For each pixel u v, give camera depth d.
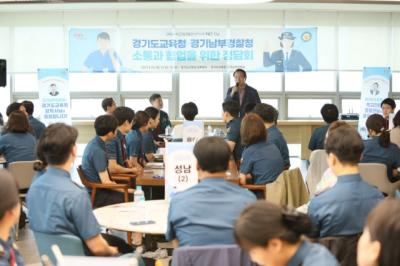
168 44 10.54
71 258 1.76
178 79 10.93
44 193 2.80
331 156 2.70
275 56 10.51
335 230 2.63
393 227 1.28
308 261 1.64
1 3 9.38
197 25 10.57
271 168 4.68
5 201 1.93
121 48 10.55
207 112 10.95
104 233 3.96
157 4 9.88
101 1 9.32
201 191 2.57
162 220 3.37
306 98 10.92
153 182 5.04
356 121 10.48
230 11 10.52
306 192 4.22
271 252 1.61
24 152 6.04
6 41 10.70
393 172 5.05
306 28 10.49
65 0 9.16
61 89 9.90
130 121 5.87
